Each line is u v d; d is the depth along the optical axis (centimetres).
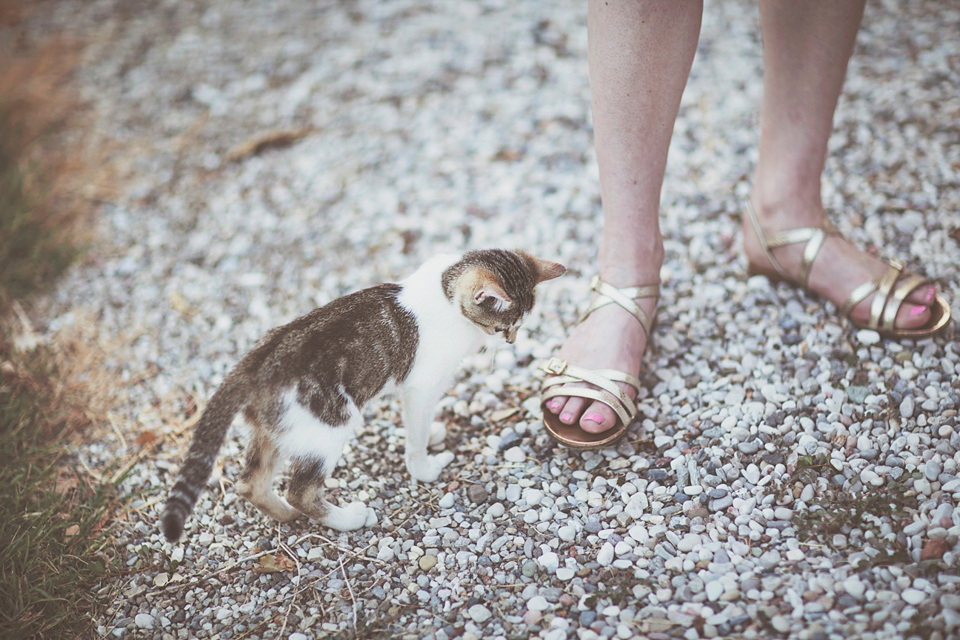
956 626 163
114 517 232
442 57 434
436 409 244
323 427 202
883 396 227
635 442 231
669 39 201
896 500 198
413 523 219
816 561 187
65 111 426
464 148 375
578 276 300
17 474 236
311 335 203
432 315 217
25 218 334
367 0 494
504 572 200
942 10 395
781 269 264
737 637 171
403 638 185
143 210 366
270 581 207
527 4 465
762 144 257
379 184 363
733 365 250
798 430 224
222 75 446
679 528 204
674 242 304
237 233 348
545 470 229
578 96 394
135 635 197
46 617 201
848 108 346
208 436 189
